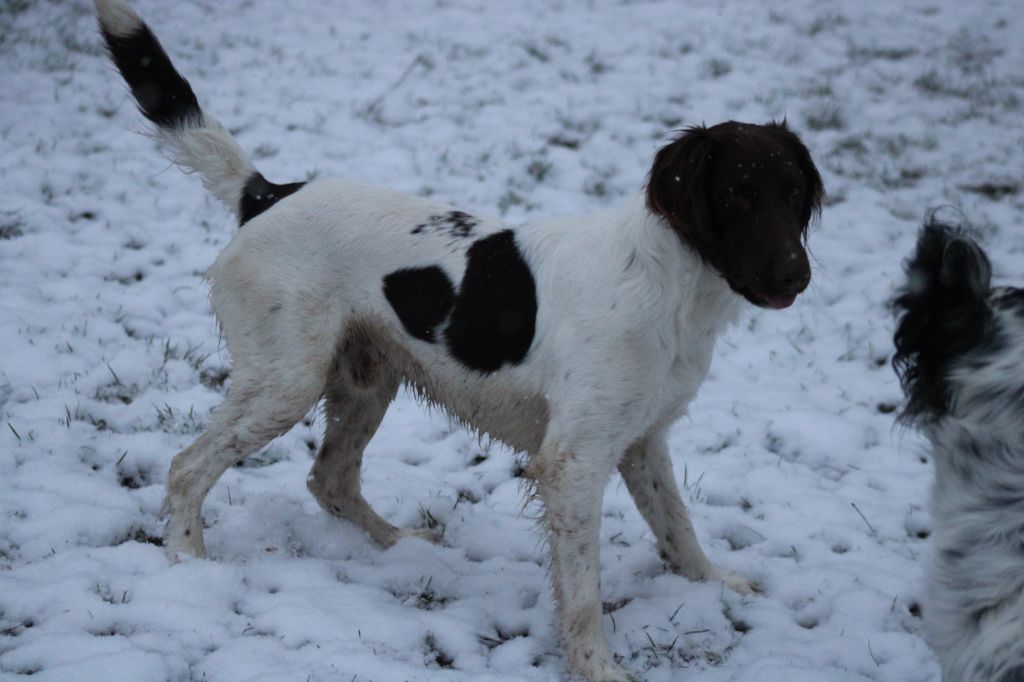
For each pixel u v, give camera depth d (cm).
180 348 588
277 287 403
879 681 361
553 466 365
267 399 404
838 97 1026
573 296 371
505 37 1118
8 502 428
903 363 304
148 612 361
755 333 664
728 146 350
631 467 415
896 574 429
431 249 398
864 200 843
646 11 1215
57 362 551
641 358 361
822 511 484
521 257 389
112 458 478
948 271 285
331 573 407
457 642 370
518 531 460
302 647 354
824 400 596
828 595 414
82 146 823
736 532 468
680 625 391
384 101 952
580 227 386
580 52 1093
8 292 617
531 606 406
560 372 370
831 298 710
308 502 468
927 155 920
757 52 1120
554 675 358
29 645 337
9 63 953
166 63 427
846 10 1241
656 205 355
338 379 431
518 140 895
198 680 332
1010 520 275
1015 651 264
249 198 429
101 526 420
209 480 408
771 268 340
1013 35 1184
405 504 475
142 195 765
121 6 418
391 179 812
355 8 1188
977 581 277
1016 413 277
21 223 697
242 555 419
